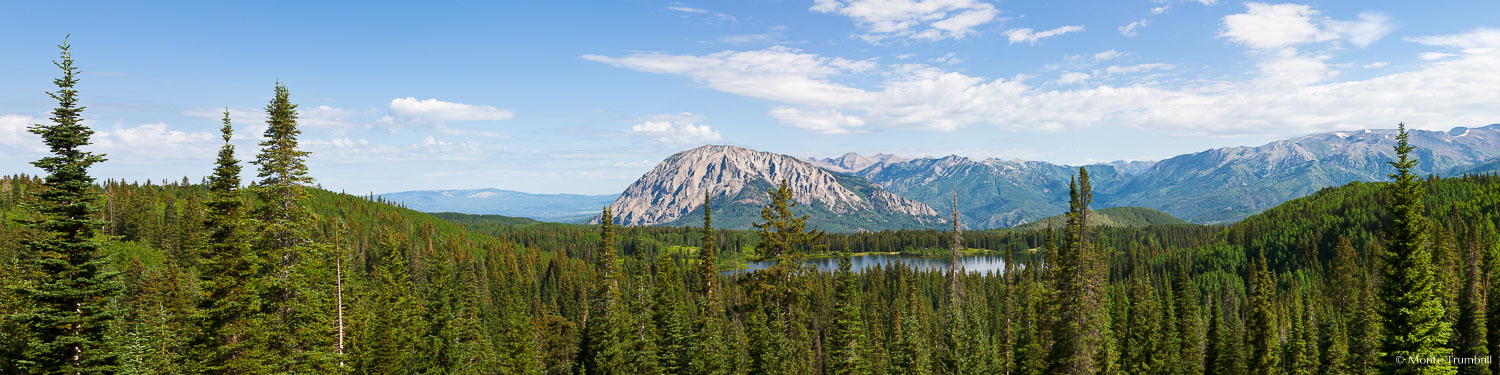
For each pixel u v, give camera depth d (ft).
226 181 137.80
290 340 141.49
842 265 230.07
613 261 272.92
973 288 601.21
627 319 265.54
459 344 260.01
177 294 199.31
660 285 281.74
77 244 110.01
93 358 112.68
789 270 192.75
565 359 297.12
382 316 219.82
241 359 133.08
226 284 132.67
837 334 226.99
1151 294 339.57
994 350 276.41
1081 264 170.19
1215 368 276.82
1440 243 269.64
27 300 111.45
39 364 111.04
